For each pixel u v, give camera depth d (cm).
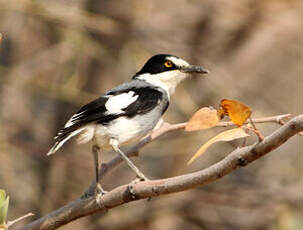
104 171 686
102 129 748
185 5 1340
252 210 1354
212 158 1385
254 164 1405
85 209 598
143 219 1286
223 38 1355
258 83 1394
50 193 1316
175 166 1345
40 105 1408
